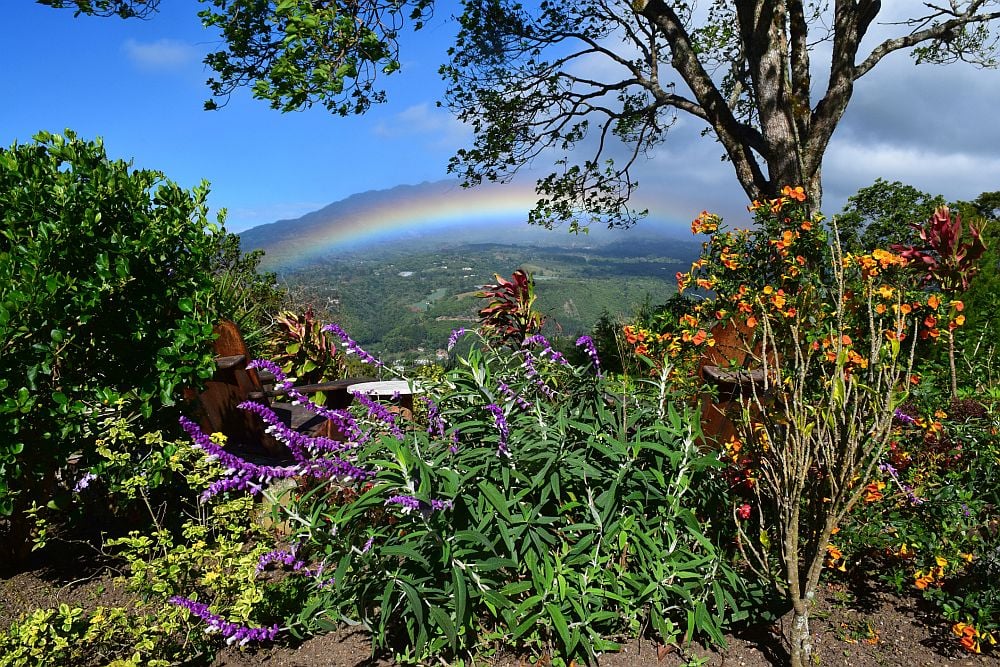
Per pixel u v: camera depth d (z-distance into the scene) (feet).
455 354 10.28
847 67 33.24
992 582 8.59
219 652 8.54
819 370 11.15
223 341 14.53
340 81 24.77
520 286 17.99
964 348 14.97
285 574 10.56
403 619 8.70
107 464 10.29
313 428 15.61
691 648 8.28
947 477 10.02
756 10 32.04
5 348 10.12
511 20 43.52
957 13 34.96
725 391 12.57
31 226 11.02
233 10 27.55
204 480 8.63
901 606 9.32
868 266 11.96
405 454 8.13
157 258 12.01
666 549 8.71
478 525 8.02
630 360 13.88
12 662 7.32
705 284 14.15
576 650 8.01
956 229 13.91
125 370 12.00
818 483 8.20
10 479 10.94
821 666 8.02
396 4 27.43
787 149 32.48
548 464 8.29
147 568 8.02
